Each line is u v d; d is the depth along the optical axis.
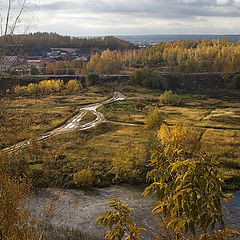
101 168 30.44
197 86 118.25
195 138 30.70
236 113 68.94
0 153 7.45
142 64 185.00
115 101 84.62
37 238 7.84
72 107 71.25
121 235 4.73
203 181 4.21
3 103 7.59
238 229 17.92
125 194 24.48
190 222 4.18
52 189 22.73
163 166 5.02
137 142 41.91
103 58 161.25
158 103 84.44
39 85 75.56
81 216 19.22
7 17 6.93
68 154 35.50
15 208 6.87
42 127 48.84
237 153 36.22
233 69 131.62
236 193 24.77
